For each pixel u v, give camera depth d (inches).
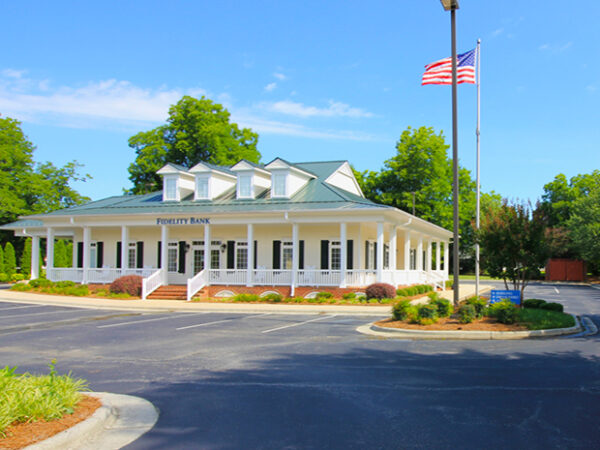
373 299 1047.0
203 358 497.7
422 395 351.6
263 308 980.6
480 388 368.5
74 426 271.9
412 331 633.6
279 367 450.0
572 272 2485.2
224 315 903.7
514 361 462.6
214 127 2076.8
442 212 2170.3
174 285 1289.4
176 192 1391.5
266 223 1190.9
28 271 2048.5
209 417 308.0
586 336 616.4
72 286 1334.9
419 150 2194.9
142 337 640.4
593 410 314.7
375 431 279.1
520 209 824.9
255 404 334.6
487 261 848.9
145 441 269.0
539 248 807.1
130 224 1306.6
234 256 1326.3
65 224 1389.0
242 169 1323.8
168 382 399.2
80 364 474.9
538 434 272.4
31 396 284.8
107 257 1472.7
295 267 1163.3
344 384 384.8
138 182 2253.9
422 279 1480.1
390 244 1195.9
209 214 1209.4
